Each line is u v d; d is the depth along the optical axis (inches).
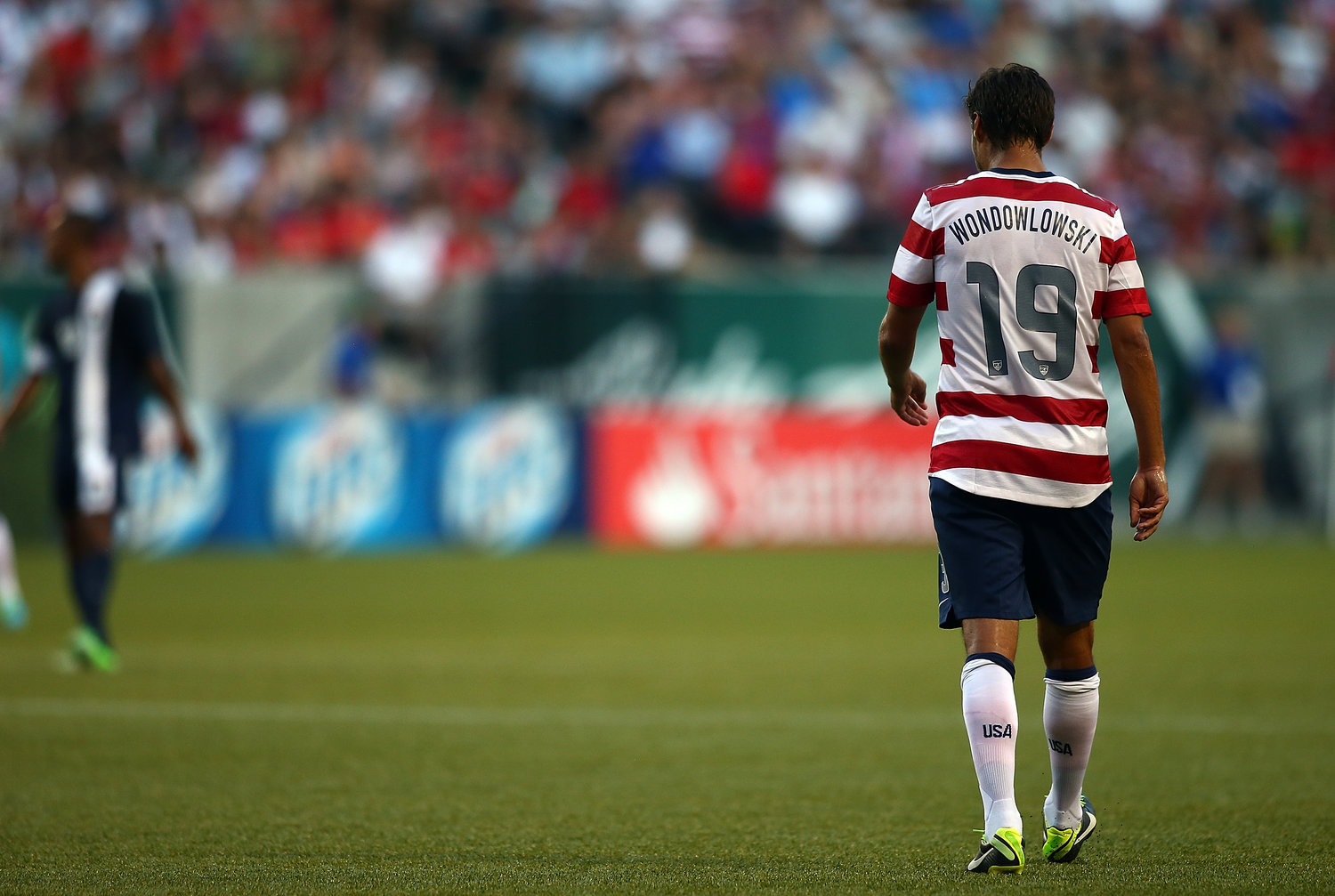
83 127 2974.9
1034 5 3412.9
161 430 2188.7
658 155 2918.3
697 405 2420.0
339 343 2365.9
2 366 2171.5
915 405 596.4
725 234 2864.2
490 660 1224.2
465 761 809.5
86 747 850.1
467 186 2859.3
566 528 2330.2
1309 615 1523.1
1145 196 3034.0
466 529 2288.4
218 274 2341.3
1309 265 2942.9
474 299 2400.3
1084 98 3240.7
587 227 2787.9
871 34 3304.6
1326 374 2561.5
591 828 642.2
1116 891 514.9
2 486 2183.8
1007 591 538.0
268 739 874.8
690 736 887.7
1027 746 863.1
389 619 1502.2
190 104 2982.3
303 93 3002.0
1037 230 545.0
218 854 589.9
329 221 2733.8
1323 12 3582.7
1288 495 2564.0
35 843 612.4
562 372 2405.3
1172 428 2529.5
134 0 3129.9
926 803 699.4
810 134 3019.2
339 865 569.0
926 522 2423.7
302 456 2237.9
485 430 2299.5
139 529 2176.4
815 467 2383.1
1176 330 2534.5
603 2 3248.0
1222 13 3499.0
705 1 3284.9
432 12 3203.7
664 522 2345.0
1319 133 3339.1
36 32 3137.3
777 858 581.9
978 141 569.9
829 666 1187.9
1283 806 685.9
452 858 582.9
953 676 1136.2
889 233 2891.2
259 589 1780.3
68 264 1120.8
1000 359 543.5
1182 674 1135.0
